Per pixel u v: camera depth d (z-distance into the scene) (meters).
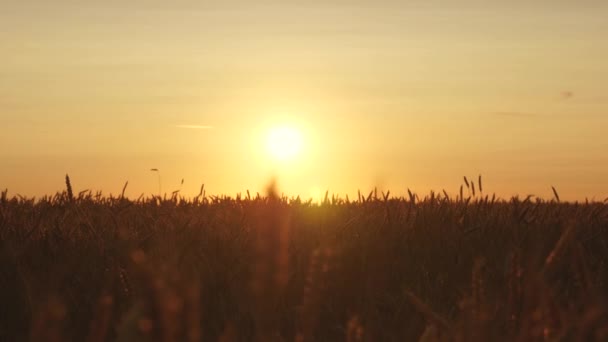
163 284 2.91
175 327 2.84
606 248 5.69
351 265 5.06
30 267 5.27
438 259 5.51
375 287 4.88
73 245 5.88
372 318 4.23
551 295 3.63
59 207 8.40
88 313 4.41
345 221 6.93
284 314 4.31
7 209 7.64
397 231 6.28
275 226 3.62
